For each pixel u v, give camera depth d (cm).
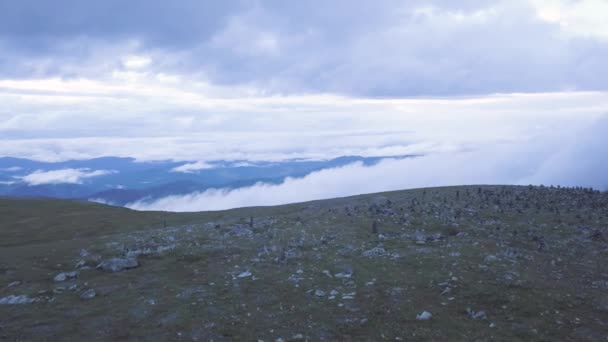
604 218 4625
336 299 2567
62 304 2588
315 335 2097
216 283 2958
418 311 2341
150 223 7825
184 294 2730
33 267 3503
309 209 7275
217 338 2075
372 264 3281
